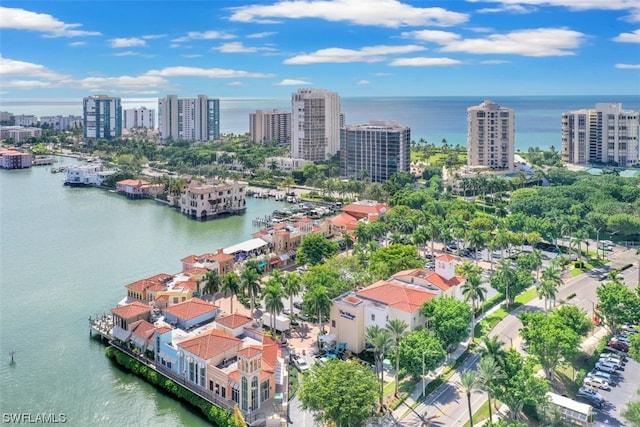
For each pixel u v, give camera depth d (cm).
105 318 17612
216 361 13450
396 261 19688
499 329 16800
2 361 15238
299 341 16225
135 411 12988
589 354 14975
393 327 13125
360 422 11081
